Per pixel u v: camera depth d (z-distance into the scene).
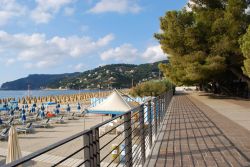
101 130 17.47
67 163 10.17
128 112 5.41
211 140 9.39
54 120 29.94
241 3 31.08
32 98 71.06
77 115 35.22
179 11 32.66
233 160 6.98
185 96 47.09
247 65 22.11
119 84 138.88
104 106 19.97
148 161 6.98
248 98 37.72
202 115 17.14
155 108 10.07
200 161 6.93
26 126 23.86
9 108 40.47
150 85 44.38
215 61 30.91
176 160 7.04
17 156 9.43
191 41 31.64
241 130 11.31
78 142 14.99
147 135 8.31
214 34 32.09
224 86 49.88
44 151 2.25
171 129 11.80
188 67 32.12
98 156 3.65
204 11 33.62
